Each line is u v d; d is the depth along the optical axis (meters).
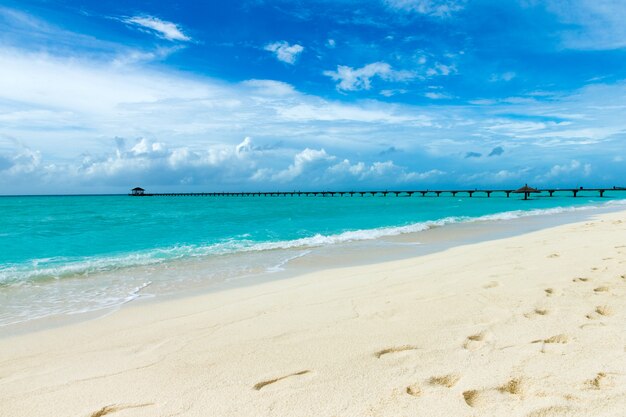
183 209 44.50
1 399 2.82
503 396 2.59
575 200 58.34
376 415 2.42
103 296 6.60
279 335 3.92
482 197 85.06
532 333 3.63
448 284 5.68
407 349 3.41
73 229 20.59
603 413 2.33
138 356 3.58
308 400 2.63
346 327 4.06
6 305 6.07
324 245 12.80
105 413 2.58
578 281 5.36
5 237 17.08
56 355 3.73
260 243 13.78
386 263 8.80
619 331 3.57
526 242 10.17
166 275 8.34
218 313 4.92
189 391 2.82
